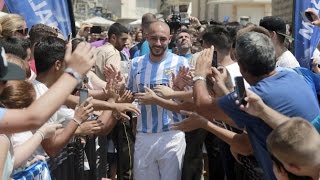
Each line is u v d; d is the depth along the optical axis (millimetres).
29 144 3363
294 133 2633
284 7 11984
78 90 4727
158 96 4828
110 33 8422
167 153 5195
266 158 3271
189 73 4883
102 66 7199
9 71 2697
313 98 3361
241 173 4512
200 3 31578
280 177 2760
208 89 4109
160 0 39938
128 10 39000
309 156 2598
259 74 3363
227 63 4980
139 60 5359
